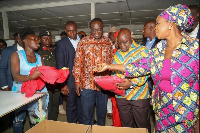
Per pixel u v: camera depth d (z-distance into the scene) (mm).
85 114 1922
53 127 1229
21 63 1513
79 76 1875
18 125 1635
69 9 5414
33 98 1308
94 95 1904
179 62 926
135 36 7840
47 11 5648
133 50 1477
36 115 1445
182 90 939
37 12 5734
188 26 938
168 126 1051
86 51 1820
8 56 2100
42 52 2062
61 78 1354
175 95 958
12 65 1485
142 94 1507
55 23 7793
